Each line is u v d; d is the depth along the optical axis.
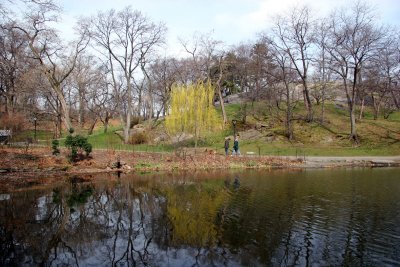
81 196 16.52
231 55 54.59
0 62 33.72
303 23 42.12
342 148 36.19
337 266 8.07
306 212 12.88
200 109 30.94
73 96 59.69
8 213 13.48
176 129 31.36
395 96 53.28
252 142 39.22
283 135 40.78
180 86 32.00
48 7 28.20
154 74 59.97
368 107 57.34
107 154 29.12
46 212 13.61
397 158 31.39
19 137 38.22
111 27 39.84
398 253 8.84
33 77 39.03
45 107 54.38
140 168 26.48
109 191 17.72
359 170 25.95
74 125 65.81
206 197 15.96
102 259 8.85
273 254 8.83
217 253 8.98
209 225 11.47
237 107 55.31
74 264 8.55
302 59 43.66
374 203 14.30
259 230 10.82
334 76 54.97
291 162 29.28
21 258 9.00
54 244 10.02
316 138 39.97
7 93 38.34
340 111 52.09
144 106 75.56
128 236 10.61
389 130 40.97
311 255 8.74
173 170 26.38
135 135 40.50
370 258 8.51
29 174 22.98
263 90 49.31
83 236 10.68
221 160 29.09
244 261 8.43
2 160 24.19
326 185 18.78
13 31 33.94
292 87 58.84
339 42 39.31
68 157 26.56
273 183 19.66
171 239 10.20
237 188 18.16
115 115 66.19
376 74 43.97
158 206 14.33
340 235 10.27
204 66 52.69
